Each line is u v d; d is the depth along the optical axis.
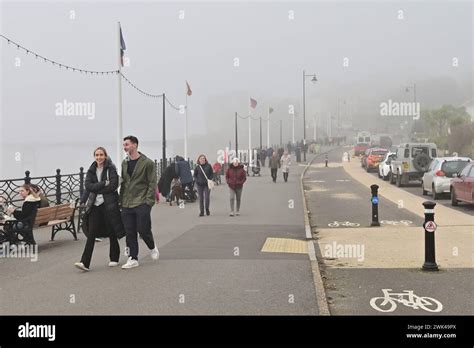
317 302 7.86
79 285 8.89
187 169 23.11
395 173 32.62
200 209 18.88
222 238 13.99
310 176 41.50
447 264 10.60
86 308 7.58
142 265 10.52
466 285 8.89
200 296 8.16
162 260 11.02
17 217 12.18
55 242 13.58
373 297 8.26
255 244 13.07
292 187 31.28
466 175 20.36
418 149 31.53
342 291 8.68
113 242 10.41
